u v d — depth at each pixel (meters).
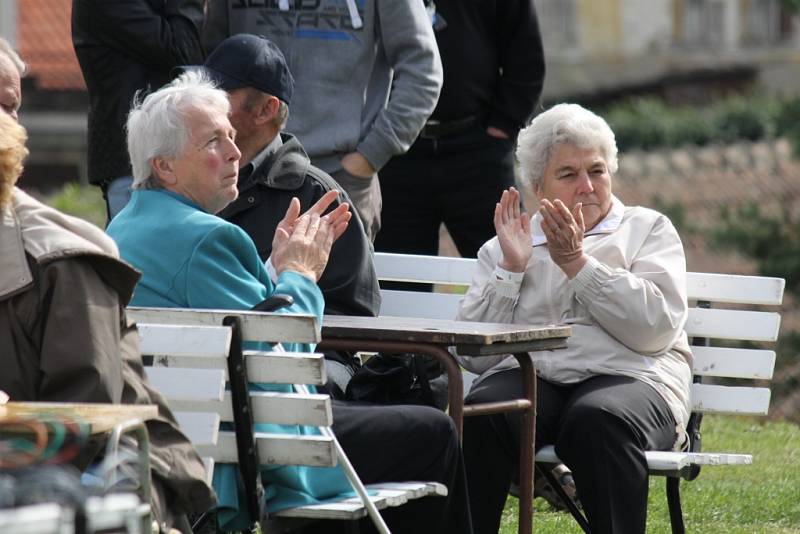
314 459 12.79
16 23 85.06
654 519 20.06
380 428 13.90
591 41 108.69
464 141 25.56
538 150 17.55
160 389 12.45
